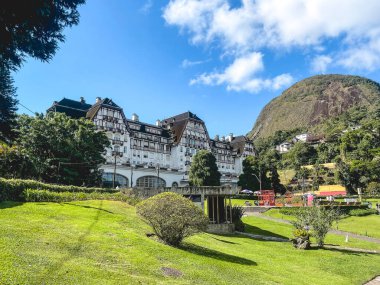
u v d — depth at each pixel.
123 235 18.88
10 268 10.88
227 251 23.33
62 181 49.75
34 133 48.94
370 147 143.38
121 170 74.00
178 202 20.38
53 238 15.45
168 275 14.32
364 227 50.88
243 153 120.94
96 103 82.38
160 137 94.06
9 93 16.66
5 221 16.94
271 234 40.69
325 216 33.88
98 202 31.30
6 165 42.53
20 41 8.63
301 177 134.75
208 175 81.38
